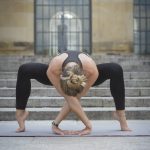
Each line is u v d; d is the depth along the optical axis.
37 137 8.25
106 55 21.78
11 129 9.30
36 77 8.66
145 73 15.55
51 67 8.12
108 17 22.62
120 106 8.84
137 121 10.82
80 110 8.31
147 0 23.42
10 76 15.31
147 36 23.47
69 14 23.16
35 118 10.97
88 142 7.68
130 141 7.78
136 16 23.47
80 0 23.11
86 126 8.47
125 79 15.25
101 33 22.62
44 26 23.03
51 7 23.06
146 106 12.23
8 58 18.73
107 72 8.59
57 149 7.06
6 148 7.16
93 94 12.92
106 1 22.62
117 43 22.58
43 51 22.97
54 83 8.15
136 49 23.48
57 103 12.02
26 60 18.25
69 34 23.14
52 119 10.98
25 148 7.15
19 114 8.89
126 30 22.62
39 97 12.55
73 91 7.98
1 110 11.17
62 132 8.51
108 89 12.95
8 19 22.39
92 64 8.13
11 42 22.34
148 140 7.89
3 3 22.36
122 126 8.96
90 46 22.78
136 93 13.16
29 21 22.50
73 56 8.08
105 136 8.31
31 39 22.48
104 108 11.66
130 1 22.67
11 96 12.97
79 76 7.83
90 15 22.78
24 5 22.50
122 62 18.50
